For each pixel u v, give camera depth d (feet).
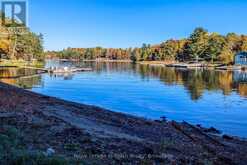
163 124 70.18
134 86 178.50
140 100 123.24
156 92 150.82
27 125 47.19
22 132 41.83
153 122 70.95
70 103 86.84
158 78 242.17
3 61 366.43
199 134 61.82
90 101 118.32
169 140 50.93
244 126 79.10
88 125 55.83
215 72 343.05
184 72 335.26
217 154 44.88
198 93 148.97
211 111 100.42
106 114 73.87
